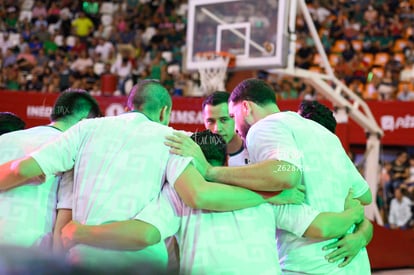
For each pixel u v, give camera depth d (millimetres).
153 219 3170
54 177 3604
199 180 3195
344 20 16594
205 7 9680
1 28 17641
